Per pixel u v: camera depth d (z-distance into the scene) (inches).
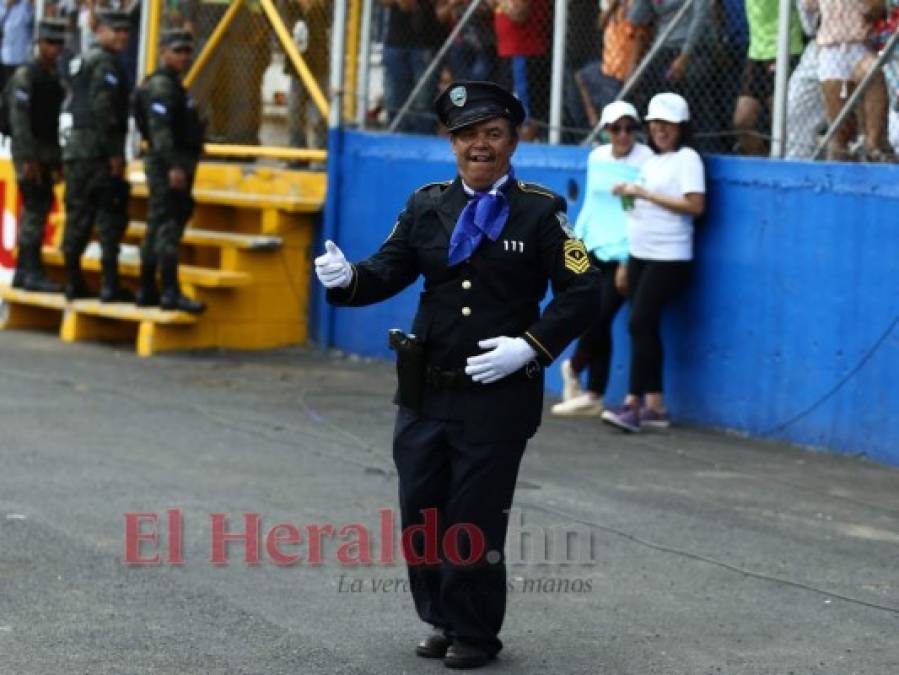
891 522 960.3
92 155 1562.5
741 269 1206.9
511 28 1395.2
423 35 1523.1
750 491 1032.8
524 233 671.1
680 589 809.5
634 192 1198.3
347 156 1572.3
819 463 1121.4
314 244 1614.2
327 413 1274.6
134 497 973.8
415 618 751.7
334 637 719.7
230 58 1696.6
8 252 1764.3
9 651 687.1
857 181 1128.2
